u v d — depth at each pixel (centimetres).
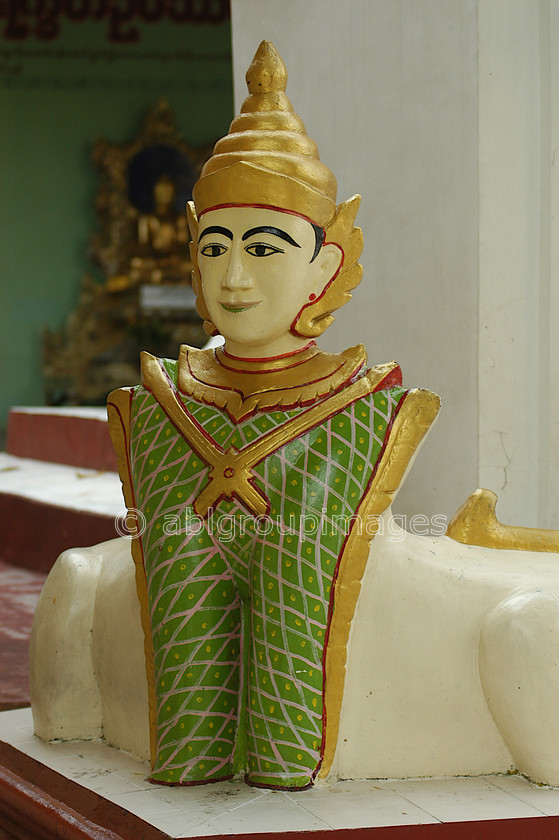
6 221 1328
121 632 195
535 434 254
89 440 586
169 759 179
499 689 174
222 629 181
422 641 180
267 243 180
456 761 181
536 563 192
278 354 189
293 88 312
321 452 179
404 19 267
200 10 1350
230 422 185
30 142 1332
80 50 1336
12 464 616
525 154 249
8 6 1310
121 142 1355
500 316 249
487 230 247
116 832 164
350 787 177
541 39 247
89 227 1355
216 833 158
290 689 174
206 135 1373
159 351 1359
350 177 290
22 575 457
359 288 286
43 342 1335
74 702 205
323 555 176
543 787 176
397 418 182
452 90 253
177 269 1370
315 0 300
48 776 188
